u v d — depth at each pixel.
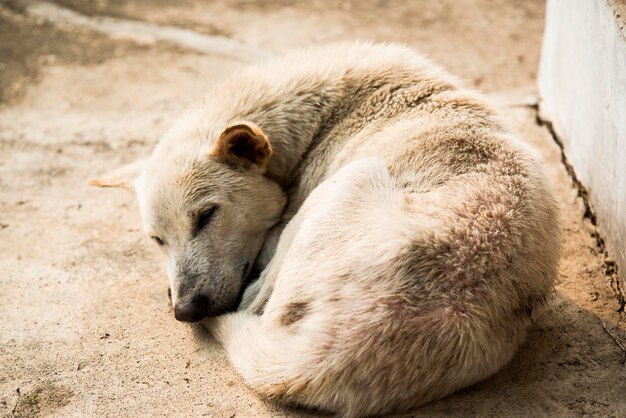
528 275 5.91
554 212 6.48
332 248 5.84
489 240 5.71
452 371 5.56
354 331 5.44
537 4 14.00
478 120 6.84
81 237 8.38
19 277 7.69
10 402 6.09
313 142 7.48
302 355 5.57
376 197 6.05
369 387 5.50
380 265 5.54
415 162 6.41
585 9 8.05
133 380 6.24
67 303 7.26
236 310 7.06
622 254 6.92
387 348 5.40
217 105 7.55
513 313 5.85
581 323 6.61
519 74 11.54
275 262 6.54
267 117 7.41
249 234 7.18
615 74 6.96
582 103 8.20
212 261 6.97
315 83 7.54
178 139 7.33
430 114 6.99
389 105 7.25
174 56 12.52
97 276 7.69
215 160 7.04
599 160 7.60
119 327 6.90
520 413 5.63
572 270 7.33
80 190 9.29
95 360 6.49
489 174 6.20
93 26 13.52
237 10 14.09
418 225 5.66
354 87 7.48
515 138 6.81
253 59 12.30
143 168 7.56
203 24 13.56
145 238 8.32
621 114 6.79
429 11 13.87
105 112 11.05
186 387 6.12
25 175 9.63
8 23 13.55
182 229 7.00
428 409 5.69
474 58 12.12
